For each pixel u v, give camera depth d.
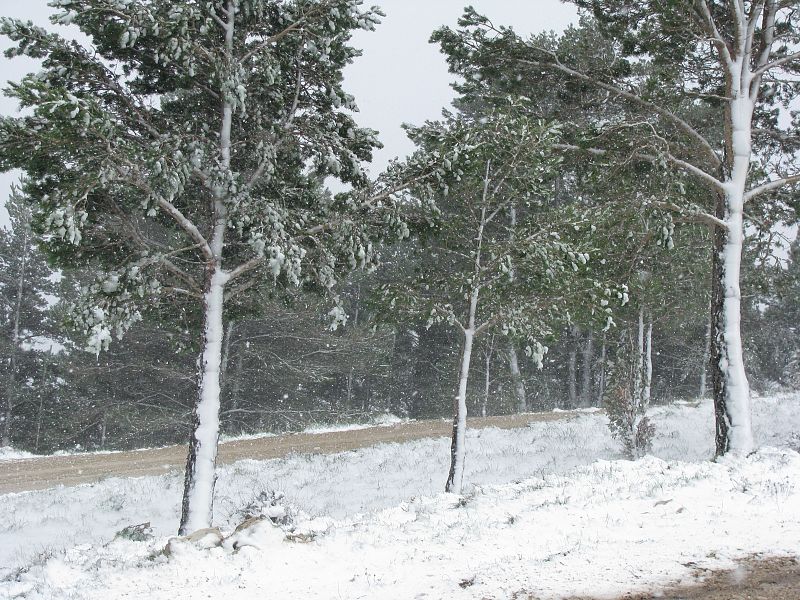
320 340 33.38
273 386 35.47
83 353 32.75
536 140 13.12
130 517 14.93
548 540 6.42
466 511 7.91
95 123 8.99
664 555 5.75
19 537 13.59
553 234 12.82
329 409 35.34
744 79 12.79
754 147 14.77
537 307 13.28
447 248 14.16
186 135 10.75
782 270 15.07
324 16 11.72
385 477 17.64
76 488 17.72
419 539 6.80
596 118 14.48
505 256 12.88
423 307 13.84
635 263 15.19
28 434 40.09
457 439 13.22
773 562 5.46
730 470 9.00
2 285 39.97
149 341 31.08
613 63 13.66
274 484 17.23
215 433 10.95
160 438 35.44
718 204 12.83
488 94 14.97
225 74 10.52
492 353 33.34
